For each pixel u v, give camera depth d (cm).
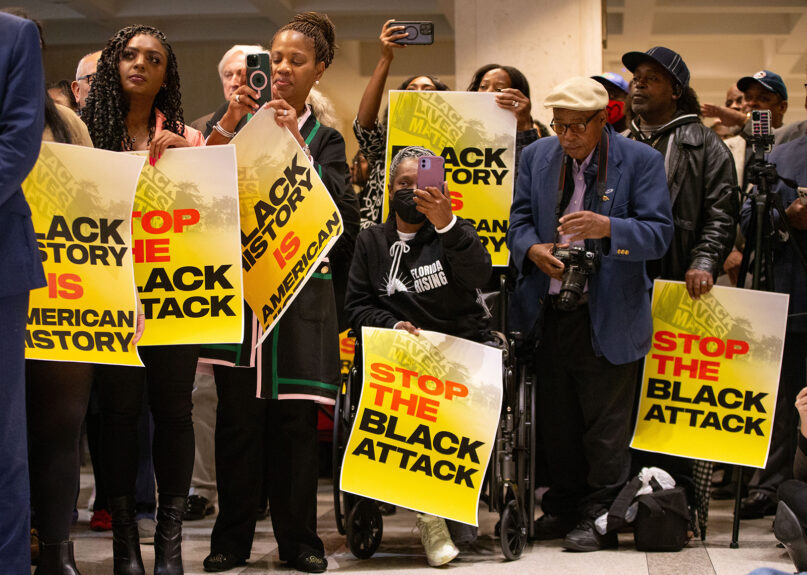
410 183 327
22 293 232
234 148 288
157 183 288
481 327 333
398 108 362
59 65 1129
